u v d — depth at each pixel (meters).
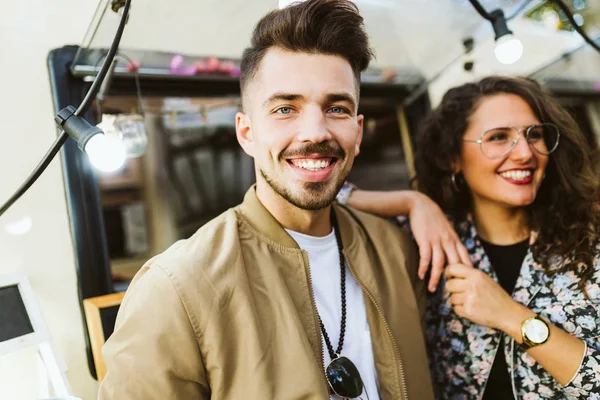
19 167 1.30
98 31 1.16
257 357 0.82
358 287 1.07
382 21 1.55
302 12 0.88
